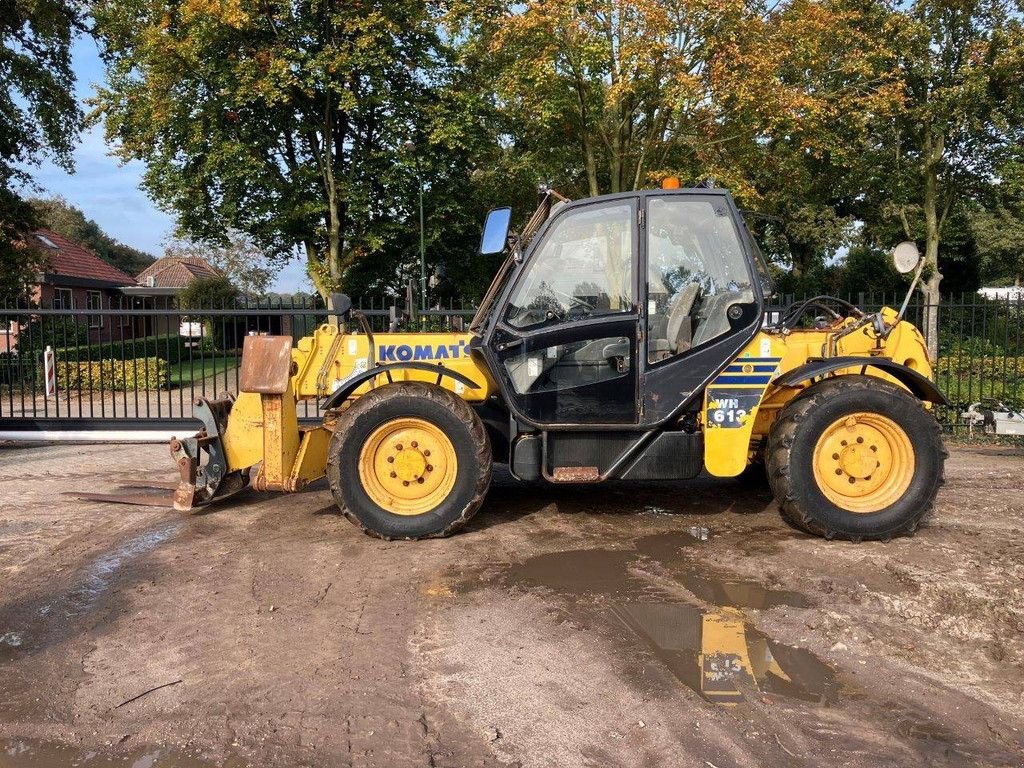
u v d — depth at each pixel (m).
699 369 4.95
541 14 14.14
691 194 4.93
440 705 2.92
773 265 25.27
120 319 9.58
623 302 4.95
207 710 2.93
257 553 4.80
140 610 3.93
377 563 4.56
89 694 3.08
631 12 13.71
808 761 2.52
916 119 18.66
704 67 14.58
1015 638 3.42
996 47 16.94
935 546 4.71
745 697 2.94
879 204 22.83
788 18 14.89
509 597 3.99
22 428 9.46
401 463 4.94
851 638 3.45
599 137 17.78
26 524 5.56
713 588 4.08
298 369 5.51
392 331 6.04
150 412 11.00
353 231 23.28
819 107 14.92
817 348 5.16
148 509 5.95
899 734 2.68
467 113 21.14
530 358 4.95
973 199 21.72
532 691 3.01
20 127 20.81
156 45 19.12
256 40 20.30
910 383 5.17
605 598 3.96
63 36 20.53
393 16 20.73
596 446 5.03
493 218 5.21
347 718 2.84
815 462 4.82
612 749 2.61
